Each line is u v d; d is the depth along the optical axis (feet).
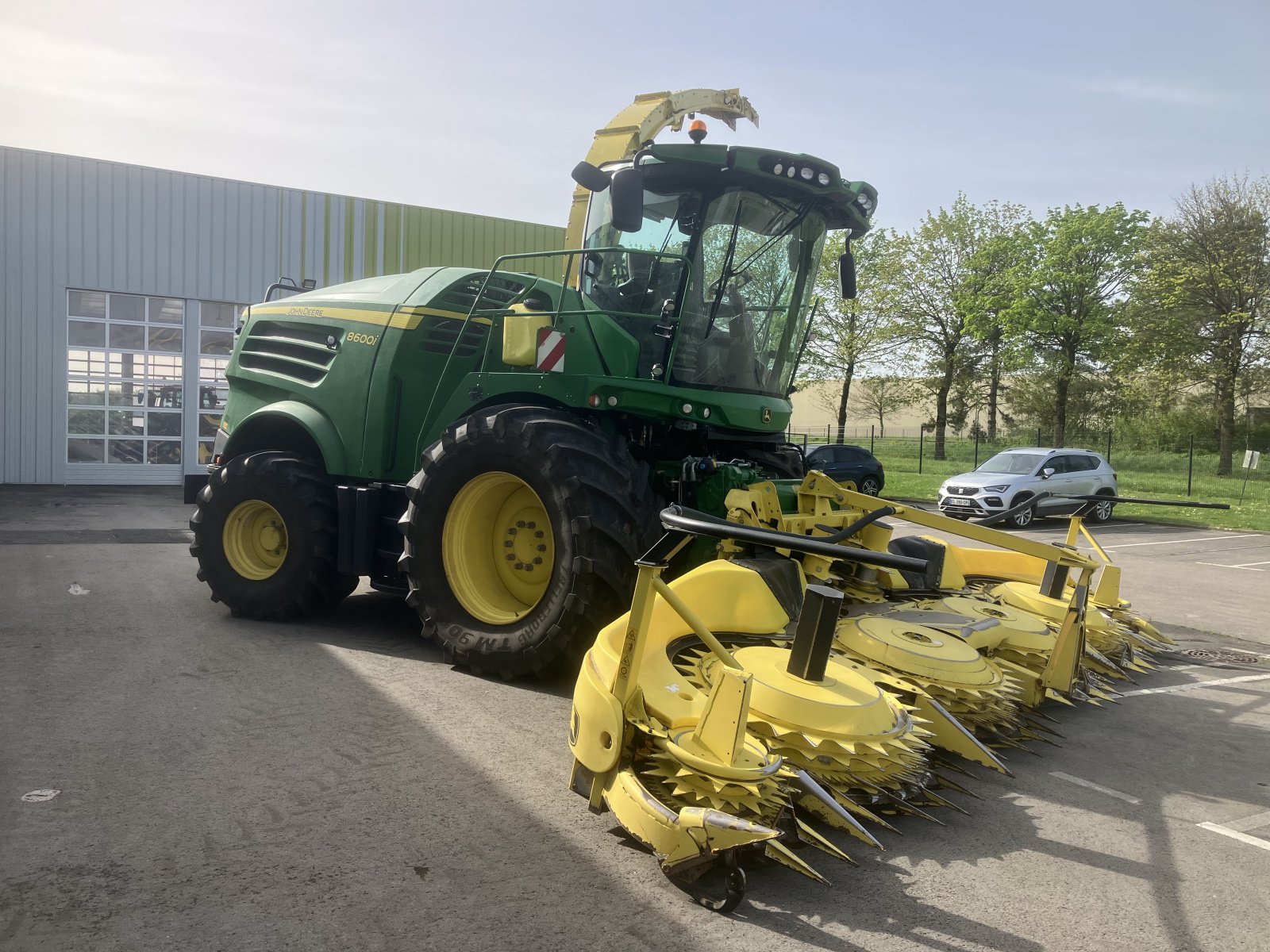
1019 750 14.47
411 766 12.25
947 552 17.46
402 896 8.91
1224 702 17.93
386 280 21.91
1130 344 108.68
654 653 11.17
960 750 12.44
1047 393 128.88
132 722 13.64
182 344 55.93
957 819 11.64
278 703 14.76
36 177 51.55
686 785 9.37
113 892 8.80
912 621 14.61
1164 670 20.67
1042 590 17.31
